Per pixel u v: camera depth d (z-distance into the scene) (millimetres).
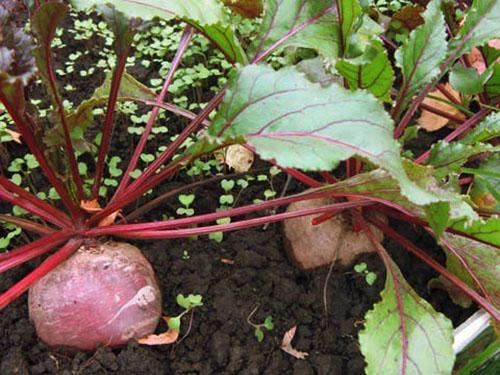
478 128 374
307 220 401
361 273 403
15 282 394
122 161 485
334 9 375
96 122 509
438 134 522
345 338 380
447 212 297
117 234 373
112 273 352
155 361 352
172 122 520
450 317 395
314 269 405
